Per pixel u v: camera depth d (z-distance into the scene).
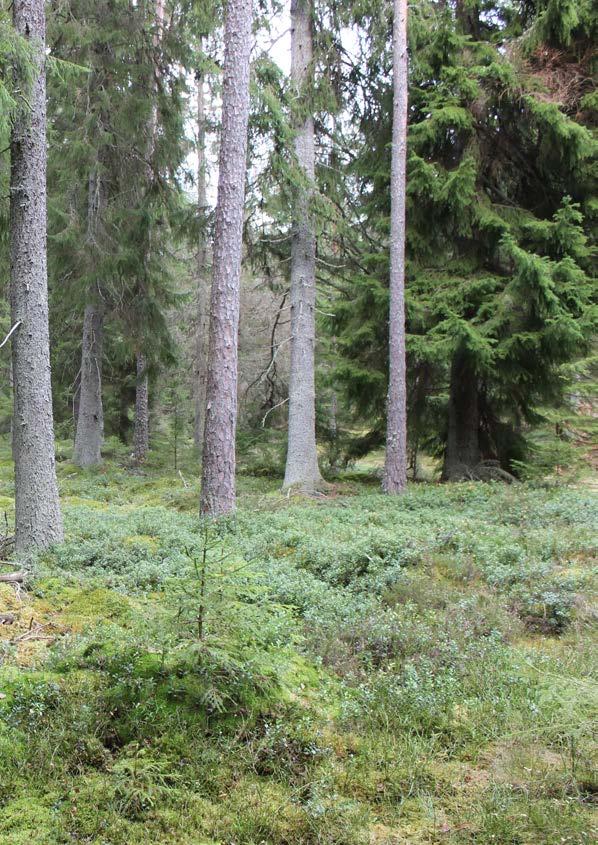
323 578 7.22
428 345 13.07
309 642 5.27
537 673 4.61
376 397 15.68
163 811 3.20
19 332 7.76
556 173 13.77
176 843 3.02
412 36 13.57
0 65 7.34
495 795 3.36
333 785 3.48
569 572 7.11
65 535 8.27
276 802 3.31
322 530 9.25
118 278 16.20
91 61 14.56
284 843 3.09
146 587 6.51
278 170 13.56
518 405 15.34
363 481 16.64
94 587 6.36
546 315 12.55
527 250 13.20
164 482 15.80
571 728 3.45
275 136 13.20
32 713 3.71
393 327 13.18
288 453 15.31
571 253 13.11
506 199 13.97
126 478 16.69
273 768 3.57
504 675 4.66
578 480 13.66
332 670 4.86
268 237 15.80
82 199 15.73
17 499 7.78
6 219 8.84
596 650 5.03
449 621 5.70
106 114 15.40
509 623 5.85
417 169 13.16
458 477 14.76
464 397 15.15
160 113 15.80
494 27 14.71
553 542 8.16
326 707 4.27
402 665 4.87
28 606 5.71
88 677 4.12
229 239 10.45
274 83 13.29
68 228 14.80
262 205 14.44
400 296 13.12
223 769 3.50
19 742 3.52
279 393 18.83
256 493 14.27
